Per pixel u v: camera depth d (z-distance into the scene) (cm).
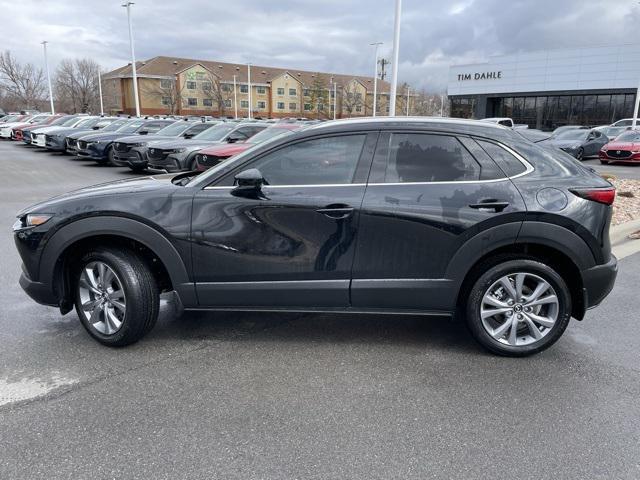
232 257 366
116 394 320
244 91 8788
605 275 364
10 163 1819
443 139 363
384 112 9288
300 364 363
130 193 373
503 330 373
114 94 8119
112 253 371
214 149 1151
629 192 1030
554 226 351
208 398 317
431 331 423
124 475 248
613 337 412
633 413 304
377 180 360
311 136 368
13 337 403
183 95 8244
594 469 255
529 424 293
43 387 328
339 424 291
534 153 368
